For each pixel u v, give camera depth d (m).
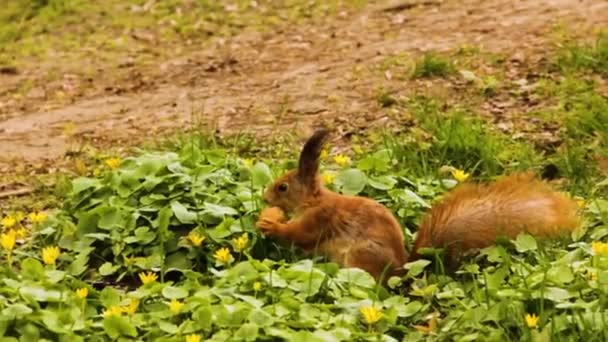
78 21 23.66
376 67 17.30
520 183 10.34
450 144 13.07
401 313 9.19
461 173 11.77
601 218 10.76
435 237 10.09
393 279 9.70
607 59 15.90
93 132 16.02
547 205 10.14
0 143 15.84
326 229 10.08
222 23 22.88
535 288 9.08
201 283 9.82
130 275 10.43
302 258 10.24
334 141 14.25
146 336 8.87
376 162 11.77
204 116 15.98
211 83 18.56
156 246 10.62
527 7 20.11
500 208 10.11
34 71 20.77
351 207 10.08
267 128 14.95
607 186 12.09
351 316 9.03
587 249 9.86
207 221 10.70
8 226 11.14
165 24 23.14
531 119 14.29
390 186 11.32
